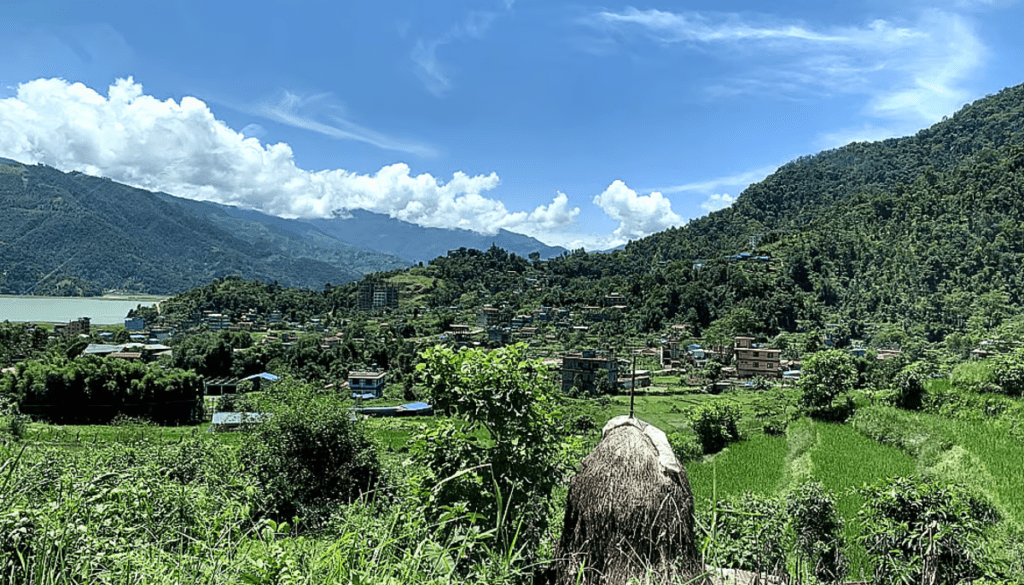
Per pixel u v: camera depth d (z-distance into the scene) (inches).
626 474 166.7
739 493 964.0
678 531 160.1
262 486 671.1
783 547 277.3
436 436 214.1
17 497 130.9
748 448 1348.4
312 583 112.7
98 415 2603.3
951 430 975.0
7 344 4005.9
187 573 118.2
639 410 2354.8
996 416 1016.9
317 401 808.9
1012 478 723.4
